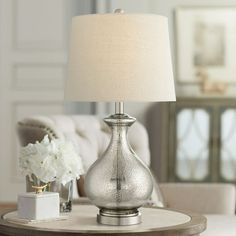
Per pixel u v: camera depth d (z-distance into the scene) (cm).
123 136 265
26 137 357
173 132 626
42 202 266
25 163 270
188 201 405
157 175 678
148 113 681
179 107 625
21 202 267
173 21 675
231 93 669
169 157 628
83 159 369
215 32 667
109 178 257
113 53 251
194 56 669
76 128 388
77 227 255
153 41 255
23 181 696
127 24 252
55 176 272
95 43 253
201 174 629
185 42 669
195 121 626
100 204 260
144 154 403
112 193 257
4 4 693
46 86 697
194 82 667
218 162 628
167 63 260
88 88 252
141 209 300
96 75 251
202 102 624
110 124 265
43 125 353
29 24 696
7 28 695
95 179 259
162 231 248
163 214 286
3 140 696
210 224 354
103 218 262
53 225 259
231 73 666
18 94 695
